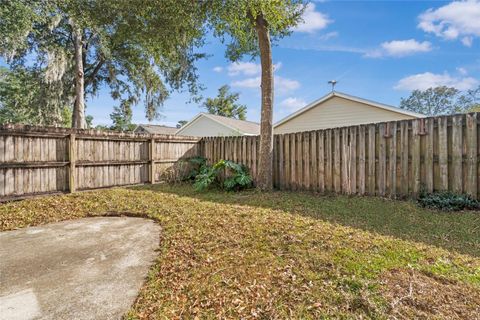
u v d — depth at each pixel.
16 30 7.41
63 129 5.68
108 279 2.20
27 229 3.62
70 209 4.54
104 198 5.22
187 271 2.24
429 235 2.92
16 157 4.97
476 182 3.85
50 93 10.89
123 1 5.75
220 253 2.53
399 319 1.51
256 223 3.38
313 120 12.26
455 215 3.56
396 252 2.43
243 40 6.50
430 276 2.00
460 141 3.98
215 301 1.79
